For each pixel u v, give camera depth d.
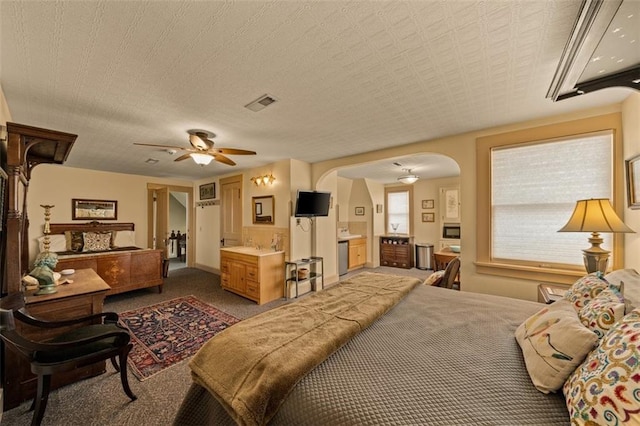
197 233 6.86
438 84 1.96
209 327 3.16
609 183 2.33
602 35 1.25
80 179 5.20
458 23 1.35
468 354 1.29
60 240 4.74
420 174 6.09
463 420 0.88
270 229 4.81
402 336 1.49
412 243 7.01
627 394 0.73
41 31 1.36
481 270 2.96
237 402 1.05
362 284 2.44
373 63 1.70
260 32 1.40
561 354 1.03
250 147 3.68
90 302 2.19
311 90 2.04
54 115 2.48
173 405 1.87
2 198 1.86
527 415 0.90
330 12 1.27
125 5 1.21
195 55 1.59
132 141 3.35
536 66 1.73
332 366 1.20
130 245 5.50
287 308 1.83
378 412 0.91
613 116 2.30
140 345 2.71
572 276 2.47
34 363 1.58
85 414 1.77
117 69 1.73
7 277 1.89
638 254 2.04
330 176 5.30
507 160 2.82
